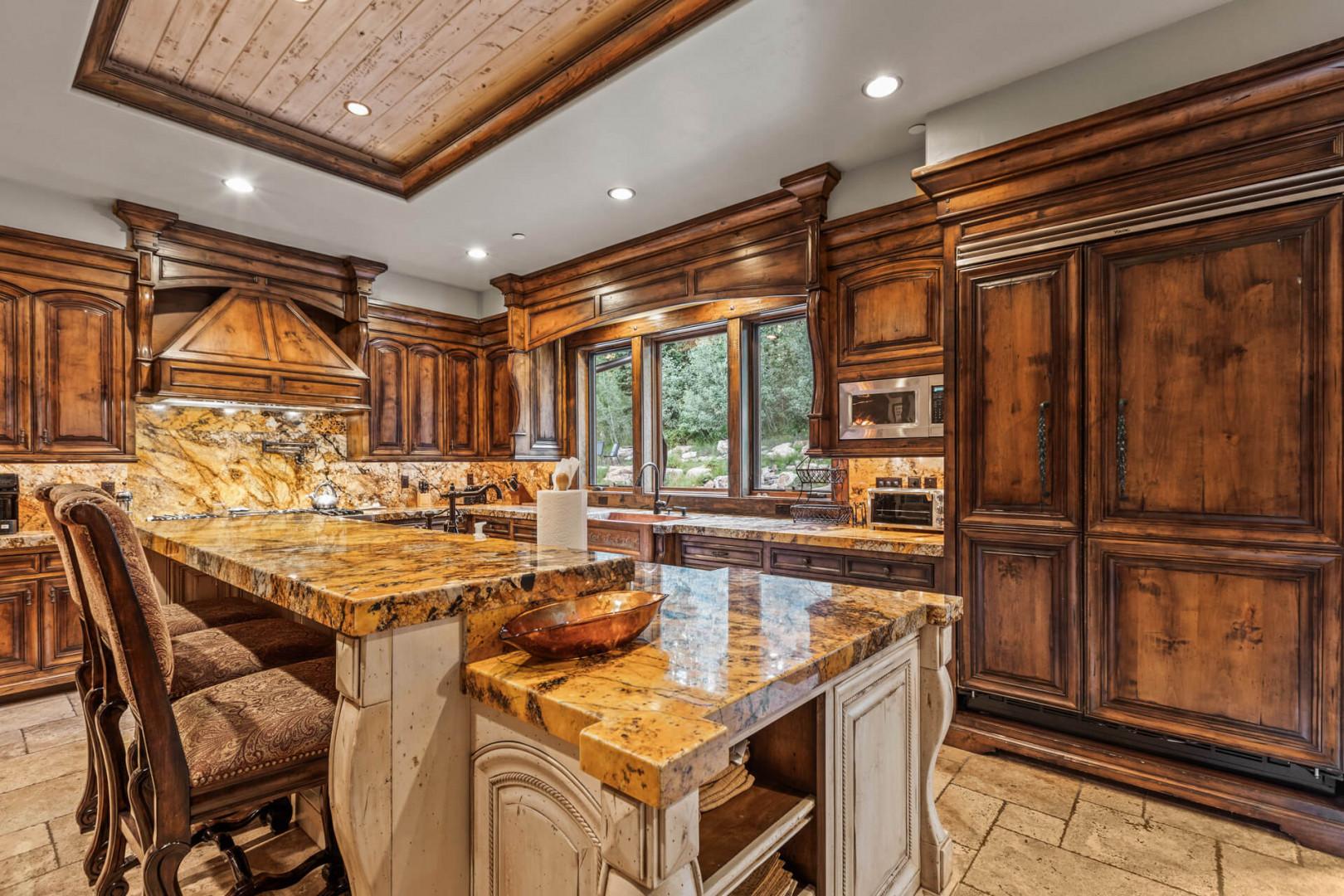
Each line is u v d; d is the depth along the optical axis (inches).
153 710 46.0
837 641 51.1
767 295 143.3
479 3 87.0
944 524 106.1
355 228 158.9
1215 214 82.4
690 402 193.0
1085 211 92.4
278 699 56.3
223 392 154.9
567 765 39.8
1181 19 84.8
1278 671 79.4
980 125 101.9
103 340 143.6
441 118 115.6
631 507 200.1
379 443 193.2
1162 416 86.8
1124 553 89.5
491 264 189.0
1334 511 76.0
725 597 67.7
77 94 99.9
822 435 134.9
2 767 100.0
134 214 143.1
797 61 93.0
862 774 55.8
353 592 42.6
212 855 75.8
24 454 134.0
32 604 129.0
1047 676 96.0
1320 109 75.8
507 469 230.5
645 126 110.7
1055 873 72.7
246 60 98.7
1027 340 97.6
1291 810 78.4
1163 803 87.3
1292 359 78.3
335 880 65.7
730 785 50.1
